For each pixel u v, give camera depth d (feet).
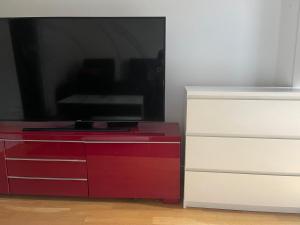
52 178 6.72
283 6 6.86
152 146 6.34
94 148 6.45
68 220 6.17
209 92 5.89
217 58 7.54
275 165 6.05
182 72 7.68
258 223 6.06
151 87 6.61
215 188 6.37
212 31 7.39
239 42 7.39
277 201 6.22
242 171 6.20
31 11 7.61
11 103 7.00
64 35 6.44
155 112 6.77
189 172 6.35
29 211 6.53
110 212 6.48
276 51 7.34
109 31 6.35
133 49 6.40
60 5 7.52
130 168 6.52
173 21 7.41
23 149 6.57
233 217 6.28
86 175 6.64
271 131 5.92
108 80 6.63
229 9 7.23
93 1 7.44
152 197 6.67
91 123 7.34
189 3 7.28
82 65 6.59
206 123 6.06
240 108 5.90
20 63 6.68
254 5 7.16
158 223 6.06
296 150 5.90
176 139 6.26
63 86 6.75
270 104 5.79
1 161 6.70
